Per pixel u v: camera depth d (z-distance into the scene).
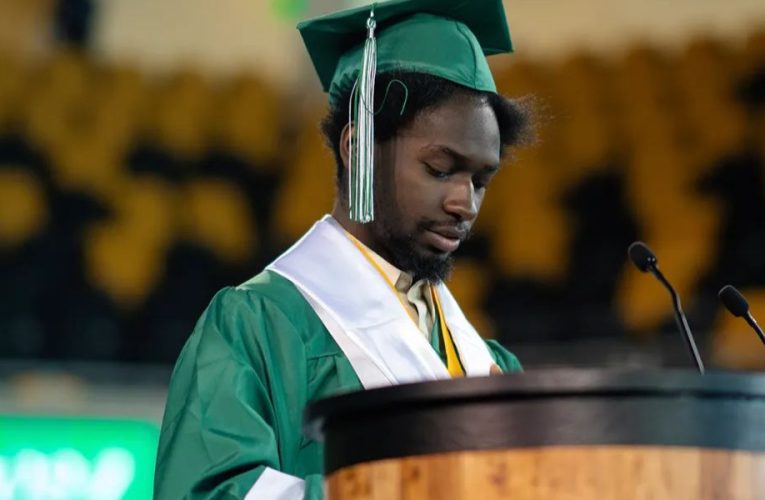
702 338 14.58
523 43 21.14
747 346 14.10
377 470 3.73
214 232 17.91
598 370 3.54
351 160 5.31
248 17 21.72
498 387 3.57
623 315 15.86
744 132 17.78
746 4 20.36
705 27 20.45
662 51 20.00
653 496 3.51
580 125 18.81
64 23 20.91
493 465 3.57
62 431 13.77
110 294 16.92
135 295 16.98
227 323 5.11
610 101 19.14
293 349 5.09
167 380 15.20
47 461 13.66
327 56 5.79
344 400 3.79
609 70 19.88
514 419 3.57
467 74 5.32
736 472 3.56
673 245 16.69
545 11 21.22
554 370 3.55
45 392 14.70
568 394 3.54
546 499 3.52
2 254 17.05
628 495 3.51
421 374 5.18
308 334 5.16
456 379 3.62
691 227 16.92
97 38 21.58
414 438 3.67
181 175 18.66
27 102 19.11
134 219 17.75
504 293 17.00
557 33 21.06
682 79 19.14
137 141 19.02
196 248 17.70
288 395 5.03
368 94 5.25
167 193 18.23
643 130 18.42
